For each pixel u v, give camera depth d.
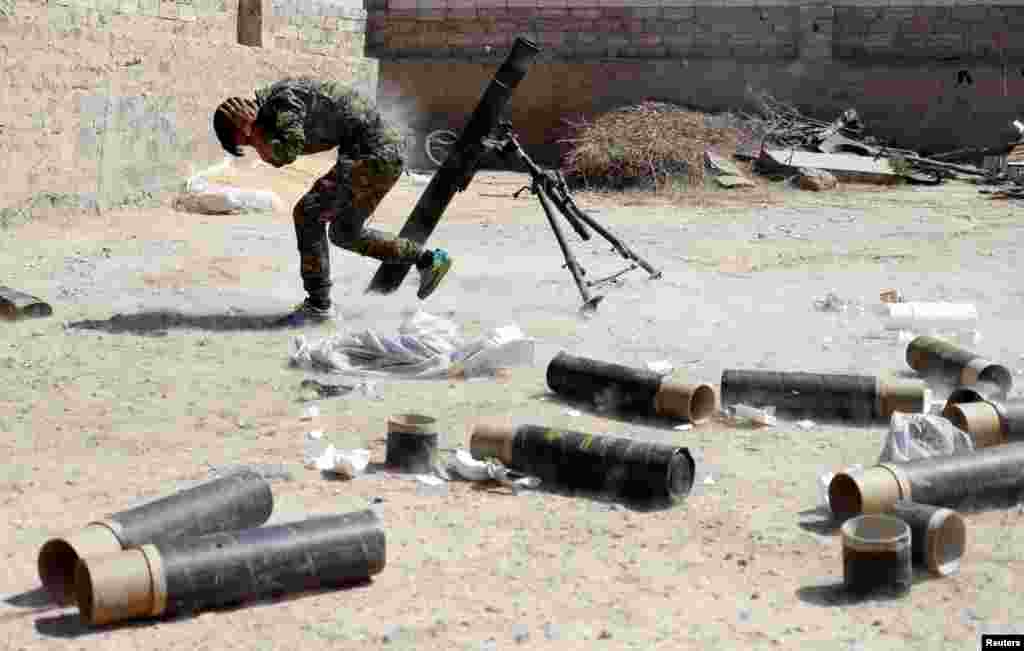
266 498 4.85
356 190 8.88
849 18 28.47
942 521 4.54
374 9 29.56
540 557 4.75
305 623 4.12
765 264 12.98
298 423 6.52
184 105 17.67
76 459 5.85
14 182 14.09
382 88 29.44
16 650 3.89
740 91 28.61
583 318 9.62
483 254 13.48
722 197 21.31
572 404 6.98
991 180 23.98
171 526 4.46
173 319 9.21
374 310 9.79
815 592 4.43
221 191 16.52
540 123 29.22
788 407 6.75
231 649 3.94
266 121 8.59
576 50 29.09
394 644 3.98
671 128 24.09
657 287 11.23
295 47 22.31
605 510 5.29
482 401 7.00
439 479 5.65
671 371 7.83
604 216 18.25
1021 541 4.91
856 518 4.54
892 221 17.70
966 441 5.64
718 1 28.55
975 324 9.30
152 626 4.08
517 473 5.65
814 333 9.16
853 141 26.06
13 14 13.87
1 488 5.41
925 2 28.12
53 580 4.26
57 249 12.74
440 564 4.66
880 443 6.29
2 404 6.78
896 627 4.13
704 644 4.01
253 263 12.17
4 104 13.82
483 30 29.23
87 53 15.25
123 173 16.16
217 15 19.73
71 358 7.91
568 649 3.96
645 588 4.46
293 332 8.87
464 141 9.66
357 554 4.43
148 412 6.69
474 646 3.98
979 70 27.78
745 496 5.47
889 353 8.46
